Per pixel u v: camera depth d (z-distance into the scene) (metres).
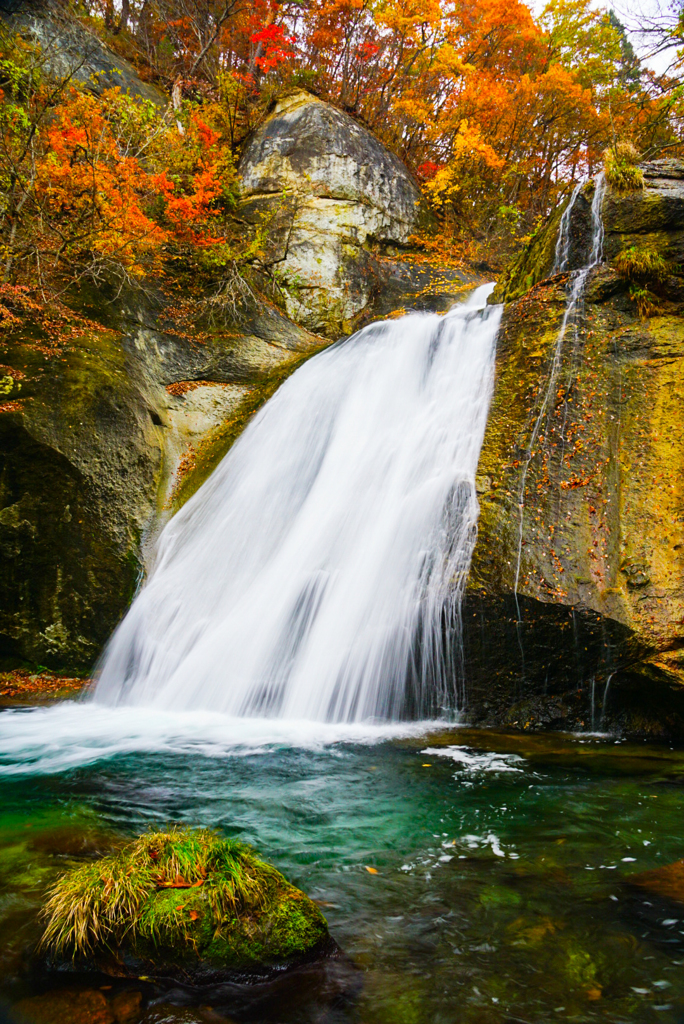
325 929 3.09
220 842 3.31
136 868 3.13
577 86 23.72
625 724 7.05
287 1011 2.66
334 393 11.38
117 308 12.66
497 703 7.29
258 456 11.13
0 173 11.59
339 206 19.41
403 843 4.32
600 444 8.16
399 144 25.19
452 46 25.70
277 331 15.19
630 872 3.90
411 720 7.38
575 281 9.87
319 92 23.09
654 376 8.58
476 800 5.11
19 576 9.30
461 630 7.25
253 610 8.66
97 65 19.77
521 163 25.59
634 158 11.31
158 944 2.85
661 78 12.64
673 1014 2.67
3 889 3.51
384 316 18.50
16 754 6.21
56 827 4.45
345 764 5.96
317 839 4.38
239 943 2.87
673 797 5.18
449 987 2.83
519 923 3.34
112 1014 2.60
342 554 8.58
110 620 9.48
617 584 7.09
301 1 23.31
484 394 9.45
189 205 14.53
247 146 20.83
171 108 17.42
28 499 9.32
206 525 10.19
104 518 9.76
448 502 8.15
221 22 23.09
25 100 12.82
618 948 3.12
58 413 9.67
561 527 7.53
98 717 7.69
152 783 5.45
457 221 23.08
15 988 2.75
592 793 5.26
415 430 9.66
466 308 16.73
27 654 9.30
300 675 7.84
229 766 5.88
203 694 8.22
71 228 12.42
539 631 7.02
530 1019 2.64
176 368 13.10
